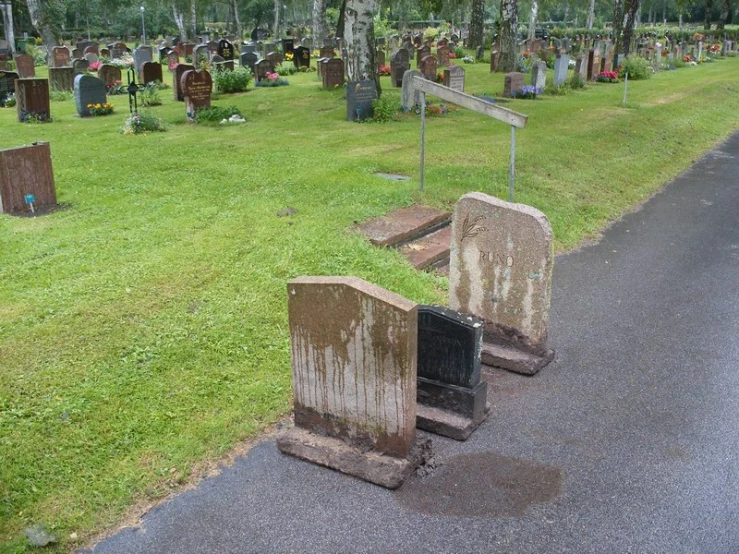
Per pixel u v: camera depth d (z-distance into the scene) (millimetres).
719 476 5129
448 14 69438
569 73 30438
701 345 7324
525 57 34531
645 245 10852
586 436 5641
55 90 25031
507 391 6375
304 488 5031
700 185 14898
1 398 5883
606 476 5129
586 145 15906
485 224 6750
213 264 8414
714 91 26688
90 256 8680
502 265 6750
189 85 18094
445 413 5723
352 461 5129
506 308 6840
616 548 4426
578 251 10508
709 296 8727
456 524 4641
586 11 92375
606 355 7094
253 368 6543
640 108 21203
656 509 4777
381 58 32000
